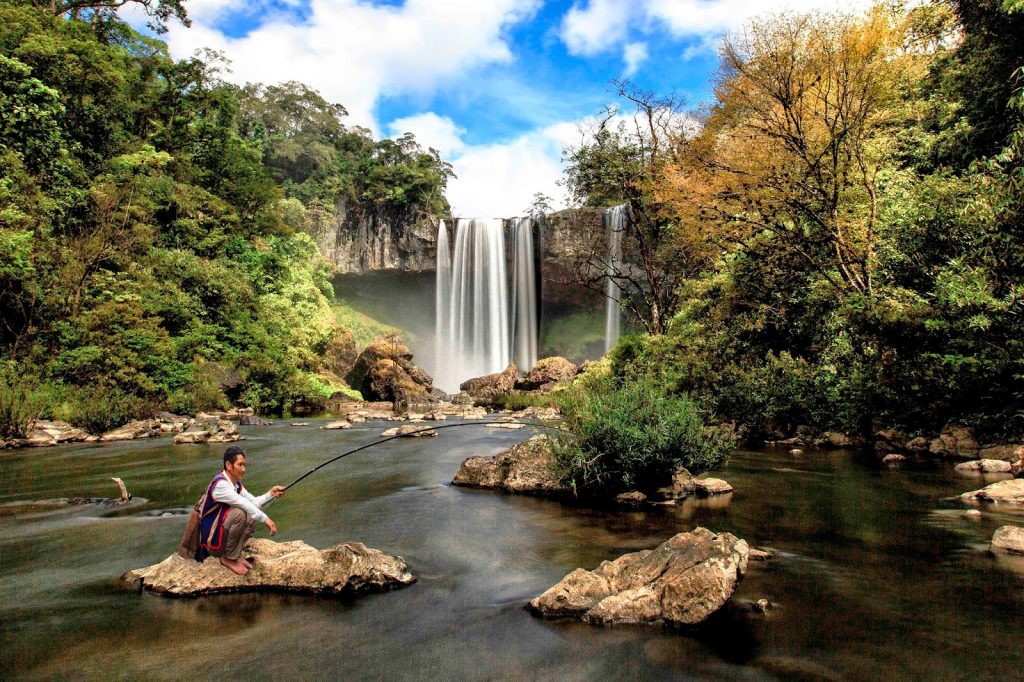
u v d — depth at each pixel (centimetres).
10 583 474
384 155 6209
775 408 1363
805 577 457
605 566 450
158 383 2077
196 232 3097
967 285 931
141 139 3303
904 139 1594
